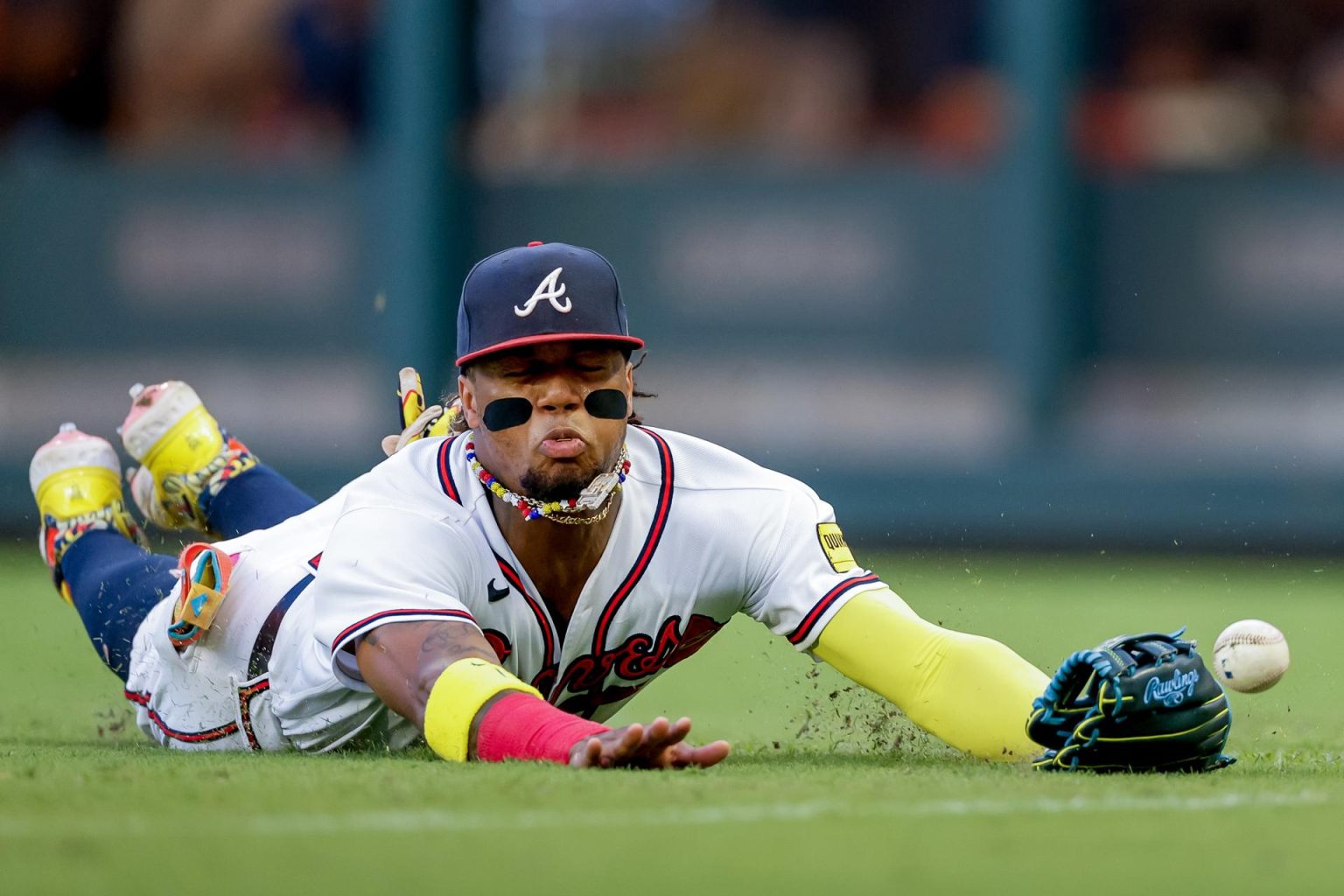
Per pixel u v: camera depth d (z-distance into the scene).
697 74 46.97
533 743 11.98
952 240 39.62
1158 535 38.69
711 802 10.40
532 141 45.06
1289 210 38.75
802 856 8.91
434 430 15.70
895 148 45.75
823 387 40.34
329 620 13.08
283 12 44.81
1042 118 38.75
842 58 46.91
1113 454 38.81
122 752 14.35
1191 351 39.22
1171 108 43.53
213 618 14.62
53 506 18.28
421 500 13.30
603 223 40.97
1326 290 38.62
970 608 29.83
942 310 39.75
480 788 10.79
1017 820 10.06
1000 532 39.47
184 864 8.45
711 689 22.97
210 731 15.02
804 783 11.45
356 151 44.44
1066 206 38.97
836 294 40.22
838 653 13.84
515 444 12.67
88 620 17.28
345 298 40.88
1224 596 33.03
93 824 9.49
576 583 13.34
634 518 13.45
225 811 9.94
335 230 40.91
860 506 40.03
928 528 39.78
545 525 12.98
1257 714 19.03
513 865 8.55
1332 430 38.44
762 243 40.38
